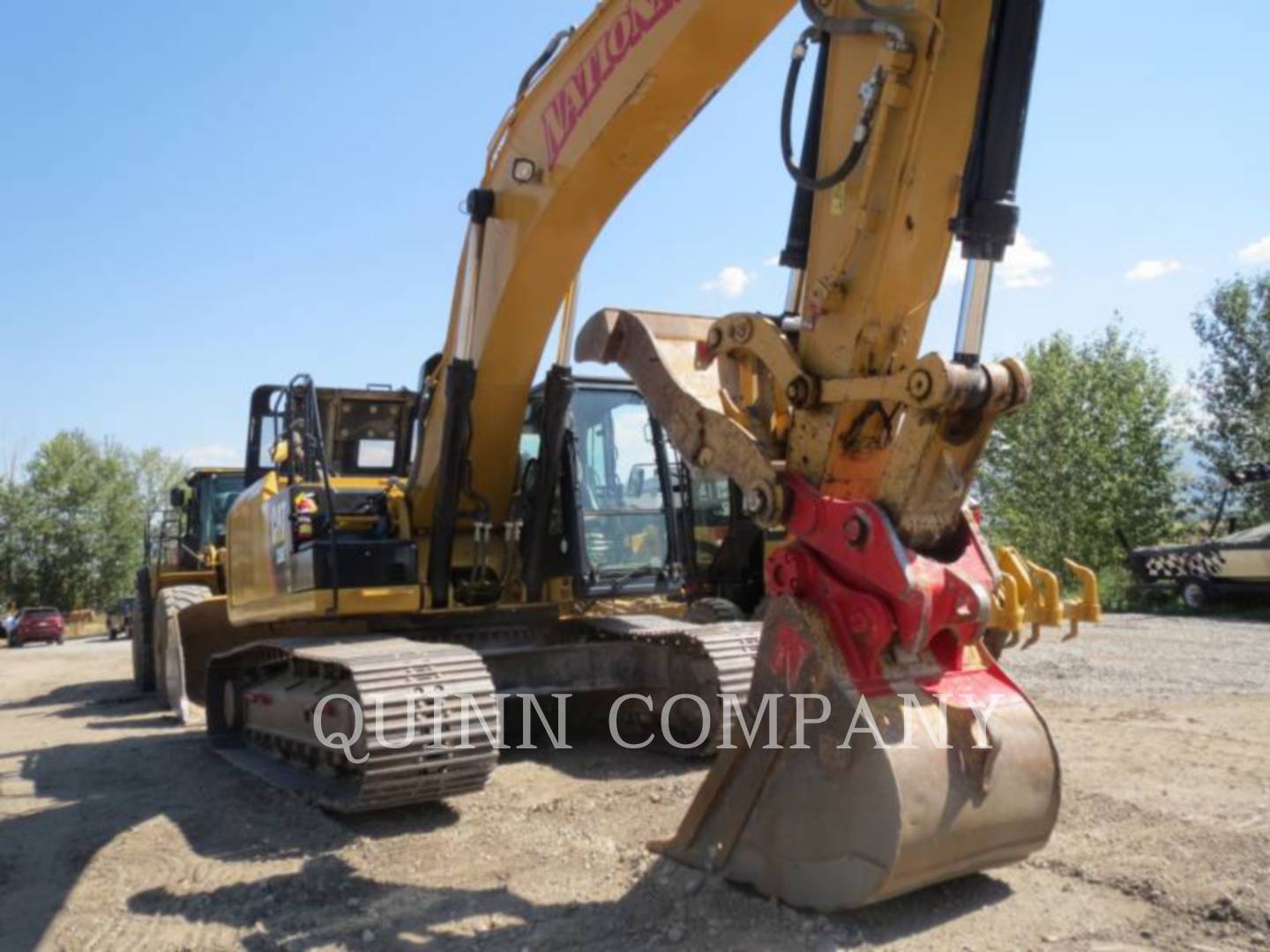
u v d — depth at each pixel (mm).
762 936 3855
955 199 4078
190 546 12812
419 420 7355
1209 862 4602
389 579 6883
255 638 9141
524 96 6176
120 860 5328
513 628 7711
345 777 6414
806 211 4332
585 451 7941
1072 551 23766
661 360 4672
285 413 7527
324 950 4055
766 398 4418
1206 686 9609
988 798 4004
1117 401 23953
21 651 31797
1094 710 8547
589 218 6027
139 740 9086
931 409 3752
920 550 4074
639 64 5219
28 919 4559
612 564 7863
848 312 4113
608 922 4148
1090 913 4074
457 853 5227
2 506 57031
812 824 4000
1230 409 25797
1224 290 26031
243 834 5742
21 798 6875
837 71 4215
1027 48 3873
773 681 4160
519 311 6395
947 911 4098
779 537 9789
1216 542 17766
